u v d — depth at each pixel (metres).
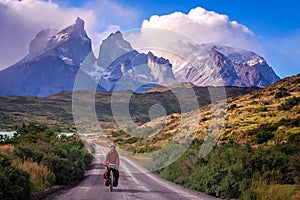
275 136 37.38
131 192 16.67
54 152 23.53
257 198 13.94
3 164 12.88
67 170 21.02
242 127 46.34
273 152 17.86
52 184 18.75
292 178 15.11
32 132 33.59
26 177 13.18
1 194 11.02
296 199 12.12
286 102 58.44
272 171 15.52
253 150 18.92
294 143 21.86
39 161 20.28
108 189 17.91
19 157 19.52
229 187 15.84
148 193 16.44
